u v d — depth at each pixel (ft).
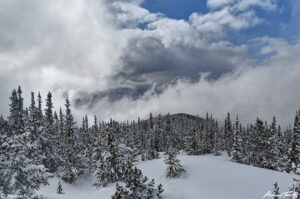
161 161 119.03
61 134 179.52
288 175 90.99
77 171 128.06
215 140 270.26
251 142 180.65
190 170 97.30
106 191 89.66
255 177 87.40
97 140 146.92
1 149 48.85
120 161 110.52
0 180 47.06
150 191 70.59
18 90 209.67
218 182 83.56
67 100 180.45
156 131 297.74
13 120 190.90
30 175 51.19
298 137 145.28
